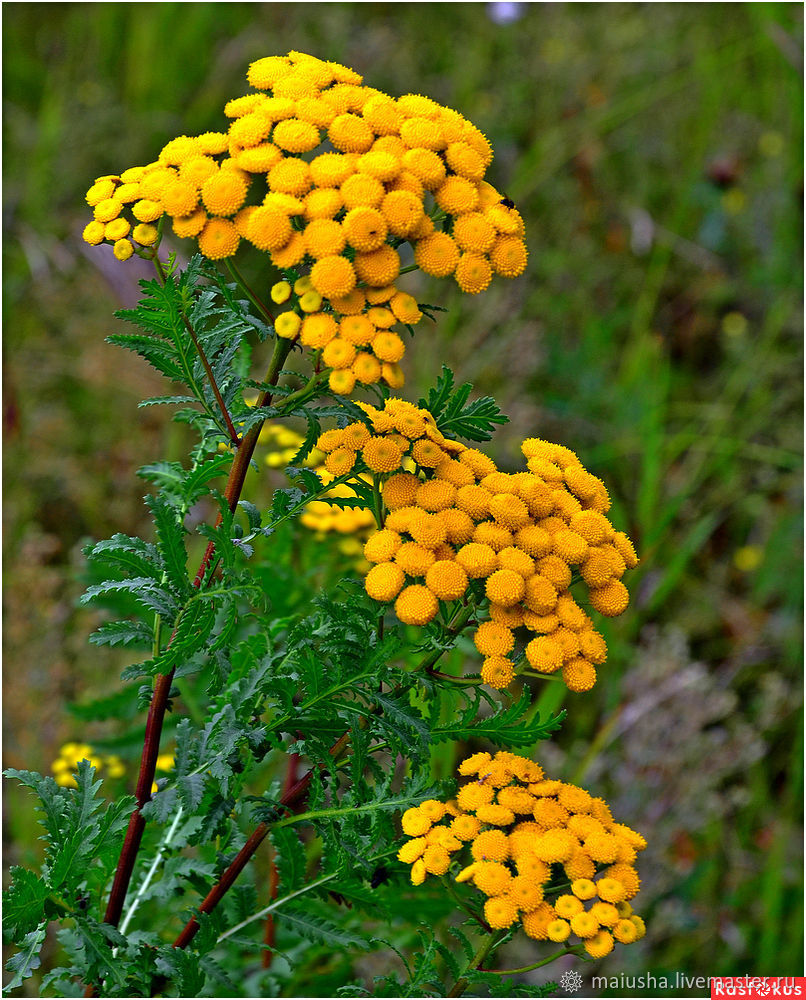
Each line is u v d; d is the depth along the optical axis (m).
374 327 0.65
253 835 0.69
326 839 0.68
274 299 0.65
